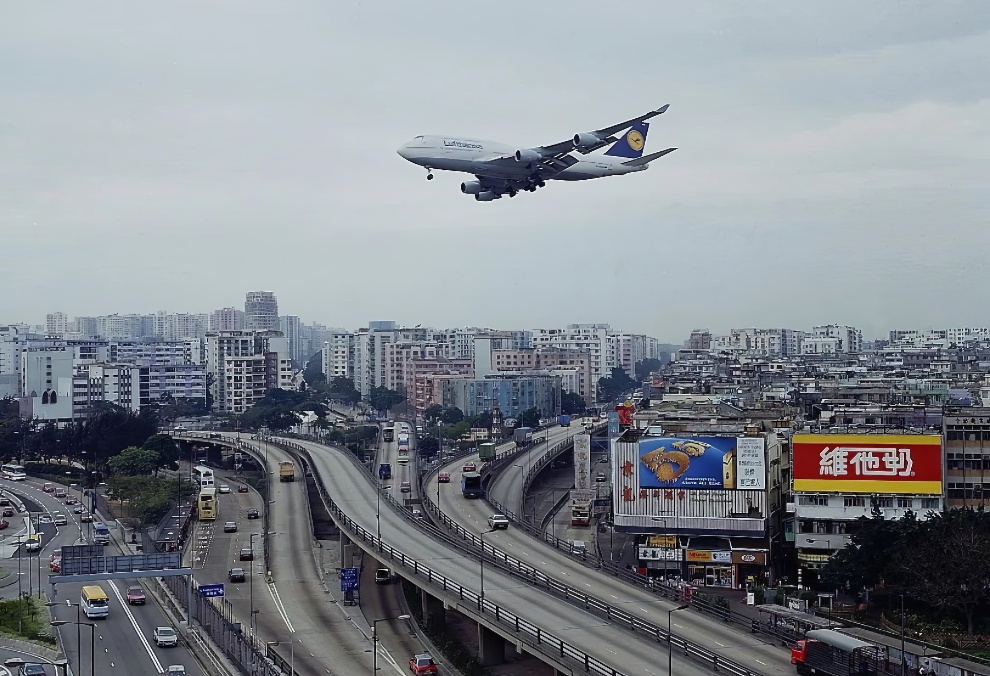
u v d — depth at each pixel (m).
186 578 129.62
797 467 140.25
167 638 114.19
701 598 118.25
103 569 119.81
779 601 129.50
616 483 148.25
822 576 131.75
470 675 107.31
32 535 180.75
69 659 109.62
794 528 142.50
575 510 192.75
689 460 145.38
